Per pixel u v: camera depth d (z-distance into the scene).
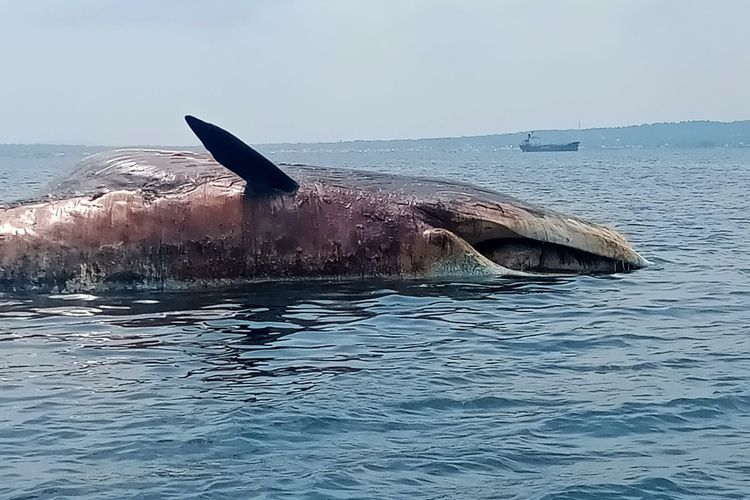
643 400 9.37
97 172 16.19
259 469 7.65
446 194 16.39
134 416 8.90
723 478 7.55
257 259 15.42
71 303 14.15
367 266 15.78
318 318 13.15
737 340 11.91
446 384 9.91
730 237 23.30
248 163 15.16
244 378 10.18
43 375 10.34
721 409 9.12
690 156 170.00
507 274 16.20
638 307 13.90
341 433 8.42
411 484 7.40
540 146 197.38
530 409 9.12
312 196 15.70
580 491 7.30
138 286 15.12
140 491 7.26
